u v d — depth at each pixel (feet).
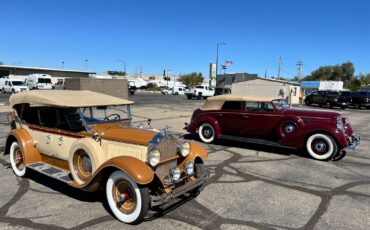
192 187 15.87
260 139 30.71
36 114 19.62
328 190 19.20
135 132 15.71
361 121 60.44
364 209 16.42
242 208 16.17
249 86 129.90
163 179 14.84
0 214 14.85
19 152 20.22
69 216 14.76
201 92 138.31
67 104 16.67
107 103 18.16
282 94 124.16
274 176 21.81
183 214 15.26
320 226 14.42
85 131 16.79
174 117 56.95
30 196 17.04
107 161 14.34
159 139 14.85
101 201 16.52
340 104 102.01
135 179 13.16
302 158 27.27
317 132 26.76
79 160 16.38
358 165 25.43
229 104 32.50
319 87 204.85
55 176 17.03
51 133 18.34
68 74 236.43
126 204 14.34
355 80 279.28
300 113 28.68
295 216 15.40
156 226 13.98
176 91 186.39
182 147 15.94
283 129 29.30
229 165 24.41
